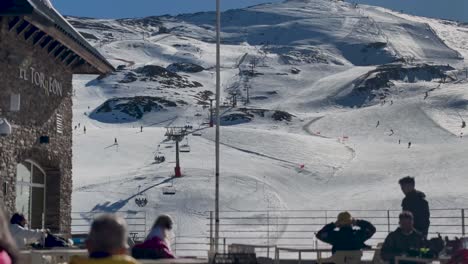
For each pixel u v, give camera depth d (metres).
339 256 13.56
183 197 77.25
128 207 74.19
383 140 133.88
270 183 88.44
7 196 21.30
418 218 14.27
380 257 13.70
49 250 13.54
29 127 22.98
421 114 151.75
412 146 121.69
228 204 75.94
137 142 115.00
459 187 81.12
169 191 79.00
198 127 134.38
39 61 23.75
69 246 16.05
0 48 20.69
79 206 74.31
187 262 10.22
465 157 102.50
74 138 119.38
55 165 25.47
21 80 22.25
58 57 25.39
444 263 12.95
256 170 94.94
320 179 94.75
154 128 134.62
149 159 103.69
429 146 120.56
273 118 170.62
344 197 80.94
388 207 70.81
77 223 54.38
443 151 110.56
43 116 24.27
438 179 88.88
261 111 175.25
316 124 156.38
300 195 85.75
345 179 94.69
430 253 13.05
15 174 21.94
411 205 14.33
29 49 22.73
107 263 5.34
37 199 24.72
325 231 13.94
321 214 69.94
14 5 19.83
